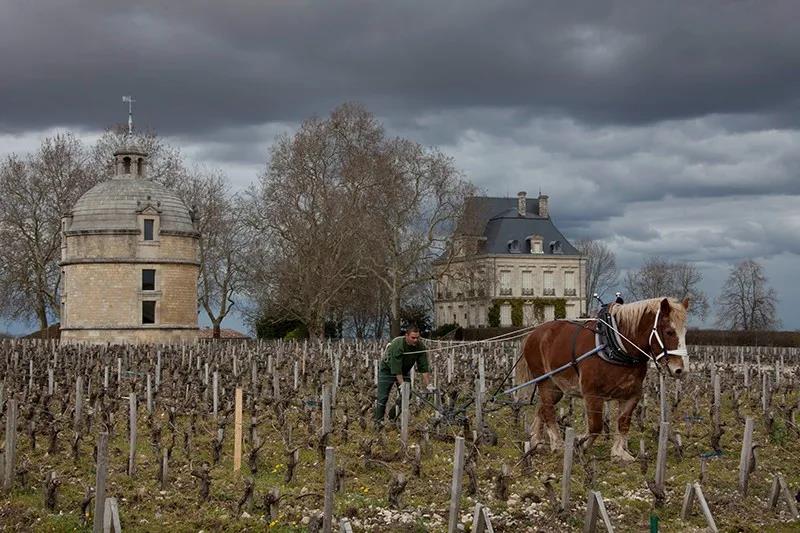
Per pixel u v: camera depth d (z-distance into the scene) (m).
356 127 83.31
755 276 107.94
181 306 72.06
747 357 56.31
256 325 90.50
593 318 17.84
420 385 30.16
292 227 77.38
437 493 15.48
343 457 18.83
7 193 81.44
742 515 14.43
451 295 110.06
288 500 14.99
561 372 17.83
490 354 45.53
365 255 80.38
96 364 39.38
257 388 30.25
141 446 20.36
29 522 13.89
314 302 76.38
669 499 15.12
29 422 20.38
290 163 80.50
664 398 19.97
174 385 30.92
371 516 14.04
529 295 105.81
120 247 70.00
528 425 20.98
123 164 73.94
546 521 13.87
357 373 35.16
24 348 52.69
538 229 108.56
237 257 85.75
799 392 29.97
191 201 86.50
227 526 13.57
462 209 81.75
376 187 79.06
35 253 81.88
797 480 16.84
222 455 19.08
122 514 14.12
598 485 15.83
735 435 21.55
